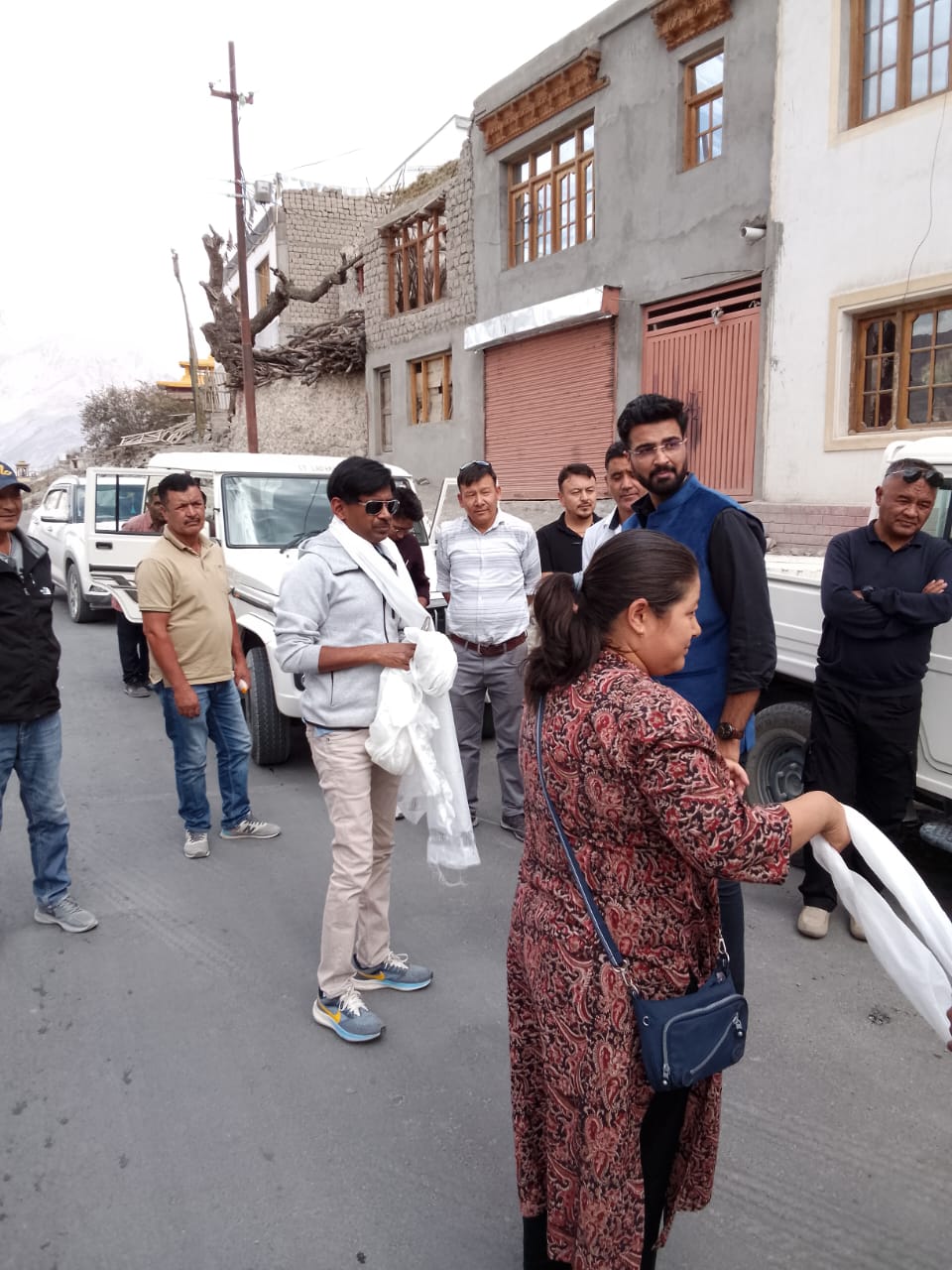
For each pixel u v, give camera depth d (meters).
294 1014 3.20
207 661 4.45
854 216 8.07
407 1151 2.53
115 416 38.19
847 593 3.52
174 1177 2.42
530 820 1.74
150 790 5.60
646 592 1.61
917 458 3.88
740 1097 2.75
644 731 1.50
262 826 4.82
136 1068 2.89
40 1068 2.89
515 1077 1.90
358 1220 2.28
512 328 12.50
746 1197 2.36
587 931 1.62
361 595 3.06
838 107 8.12
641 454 2.63
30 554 3.59
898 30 7.69
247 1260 2.15
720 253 9.44
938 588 3.42
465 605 4.71
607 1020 1.60
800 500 8.80
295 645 2.99
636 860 1.60
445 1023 3.15
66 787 5.63
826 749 3.72
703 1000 1.63
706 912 1.72
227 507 6.47
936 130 7.38
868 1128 2.62
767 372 9.00
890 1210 2.32
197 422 30.23
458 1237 2.23
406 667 3.03
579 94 11.12
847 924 3.88
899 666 3.52
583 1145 1.63
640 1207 1.64
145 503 7.84
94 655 9.55
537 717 1.68
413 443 15.88
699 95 9.73
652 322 10.53
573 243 11.90
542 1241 1.92
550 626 1.65
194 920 3.91
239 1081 2.82
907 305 7.89
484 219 13.30
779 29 8.55
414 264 15.90
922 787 3.83
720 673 2.64
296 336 19.56
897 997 3.31
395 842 4.81
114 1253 2.17
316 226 23.89
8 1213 2.29
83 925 3.79
